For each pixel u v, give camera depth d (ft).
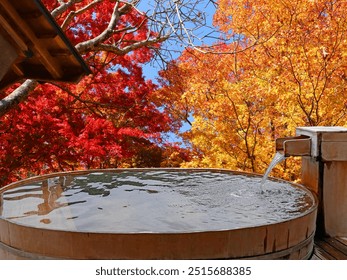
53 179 10.21
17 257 5.74
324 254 7.34
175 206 8.16
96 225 6.90
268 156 17.99
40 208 7.83
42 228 5.47
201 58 20.72
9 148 16.61
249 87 17.56
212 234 5.37
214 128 18.83
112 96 21.36
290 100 16.63
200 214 7.67
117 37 21.68
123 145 19.72
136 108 21.50
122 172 11.37
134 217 7.41
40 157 17.57
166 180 10.71
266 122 18.10
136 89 21.76
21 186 9.32
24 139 16.93
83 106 20.84
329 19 18.01
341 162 8.42
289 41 17.44
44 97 17.80
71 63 8.89
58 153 17.83
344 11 17.42
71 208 7.97
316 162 8.41
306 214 6.50
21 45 7.34
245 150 18.43
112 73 21.34
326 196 8.41
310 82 16.63
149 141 22.31
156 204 8.31
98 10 20.38
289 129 17.08
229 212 7.73
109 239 5.25
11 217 7.14
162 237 5.24
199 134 19.36
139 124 21.72
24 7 6.81
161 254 5.26
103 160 19.56
